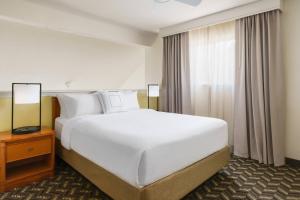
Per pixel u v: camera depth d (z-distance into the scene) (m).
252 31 3.00
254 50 3.01
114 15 3.42
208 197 2.01
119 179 1.65
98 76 4.28
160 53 4.45
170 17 3.53
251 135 3.07
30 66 3.53
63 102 2.90
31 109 2.75
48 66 3.69
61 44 3.69
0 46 3.22
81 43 3.88
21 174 2.27
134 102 3.49
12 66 3.38
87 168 2.09
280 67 2.79
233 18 3.16
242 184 2.27
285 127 2.89
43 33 3.49
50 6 3.05
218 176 2.47
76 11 3.24
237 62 3.19
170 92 4.19
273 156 2.82
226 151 2.51
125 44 4.37
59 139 2.72
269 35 2.83
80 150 2.21
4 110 2.51
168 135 1.82
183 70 3.96
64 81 3.95
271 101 2.81
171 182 1.67
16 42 3.32
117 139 1.76
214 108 3.61
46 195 2.02
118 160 1.68
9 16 2.73
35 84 2.41
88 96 3.04
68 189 2.14
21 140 2.18
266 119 2.87
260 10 2.87
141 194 1.48
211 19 3.41
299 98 2.78
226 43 3.45
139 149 1.54
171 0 2.86
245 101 3.09
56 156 2.88
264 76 2.89
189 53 3.88
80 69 4.01
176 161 1.77
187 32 3.86
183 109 3.94
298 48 2.77
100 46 4.11
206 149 2.15
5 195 2.02
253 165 2.83
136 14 3.38
